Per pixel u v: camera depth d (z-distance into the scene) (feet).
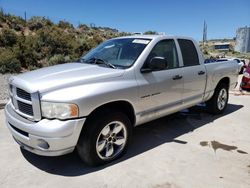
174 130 18.40
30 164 13.35
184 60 17.38
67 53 68.64
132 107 13.97
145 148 15.34
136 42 15.67
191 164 13.55
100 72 13.20
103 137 12.98
